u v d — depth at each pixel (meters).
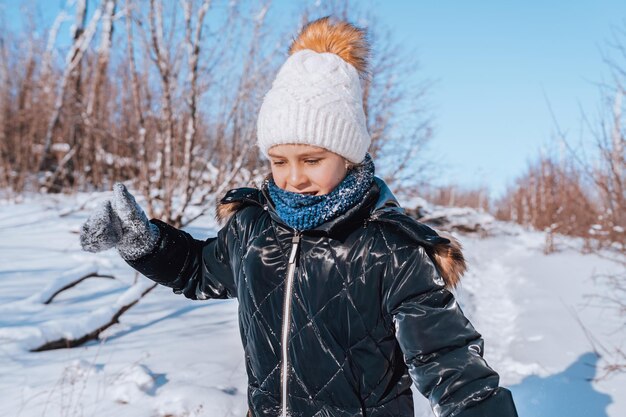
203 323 4.36
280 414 1.44
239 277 1.51
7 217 9.30
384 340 1.36
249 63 7.67
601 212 9.36
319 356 1.37
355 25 1.60
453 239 1.37
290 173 1.37
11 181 13.72
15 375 3.26
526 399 3.58
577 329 5.02
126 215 1.54
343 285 1.35
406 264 1.32
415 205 12.23
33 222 8.84
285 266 1.42
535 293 6.92
